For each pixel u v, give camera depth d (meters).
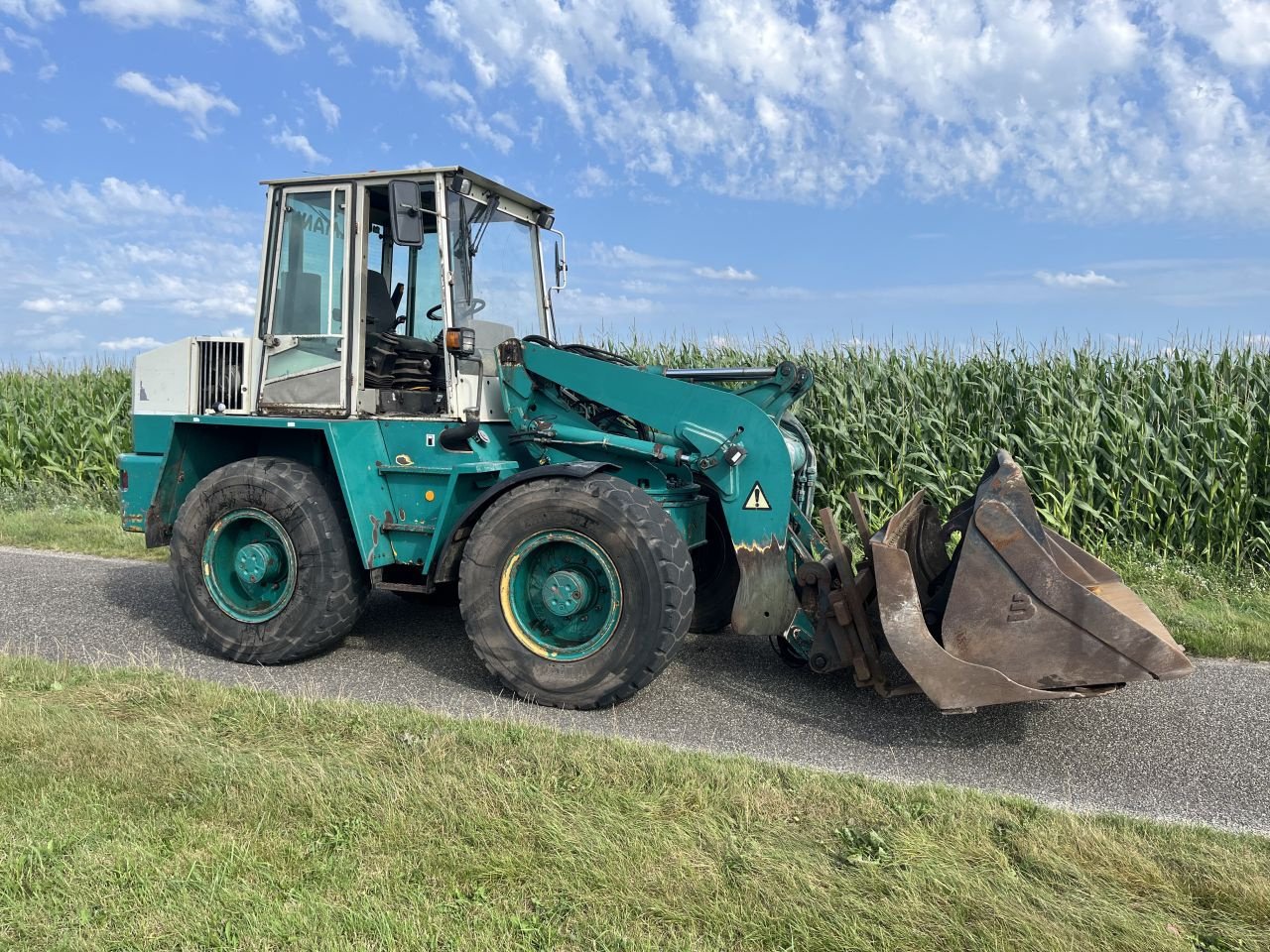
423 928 2.33
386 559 4.93
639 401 4.80
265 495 4.86
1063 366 7.97
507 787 3.07
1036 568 3.74
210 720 3.73
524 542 4.39
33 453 11.03
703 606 5.65
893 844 2.80
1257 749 3.99
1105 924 2.41
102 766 3.18
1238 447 7.00
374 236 5.17
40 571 7.01
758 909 2.43
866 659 4.27
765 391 4.95
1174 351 7.85
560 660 4.33
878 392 8.25
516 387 5.11
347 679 4.71
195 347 5.38
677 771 3.27
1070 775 3.70
